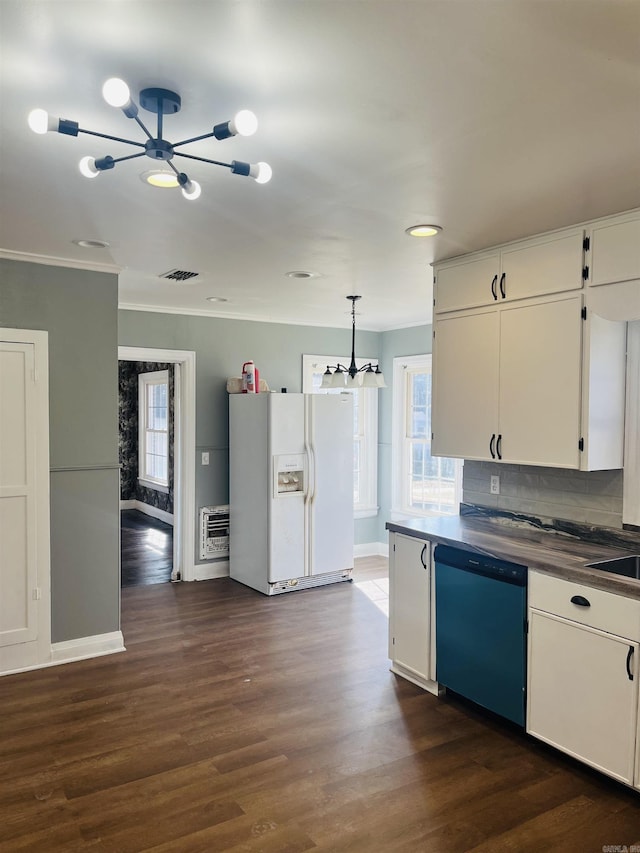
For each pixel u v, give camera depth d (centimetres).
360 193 254
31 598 366
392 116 188
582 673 254
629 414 301
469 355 347
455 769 267
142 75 164
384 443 677
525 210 275
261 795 248
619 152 215
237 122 154
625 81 167
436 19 139
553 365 302
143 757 275
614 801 245
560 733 264
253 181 240
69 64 159
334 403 549
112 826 229
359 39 147
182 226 301
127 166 226
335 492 553
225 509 584
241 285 447
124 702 328
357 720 309
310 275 411
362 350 669
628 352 303
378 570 612
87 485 383
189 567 566
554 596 266
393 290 462
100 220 292
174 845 218
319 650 401
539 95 175
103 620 393
